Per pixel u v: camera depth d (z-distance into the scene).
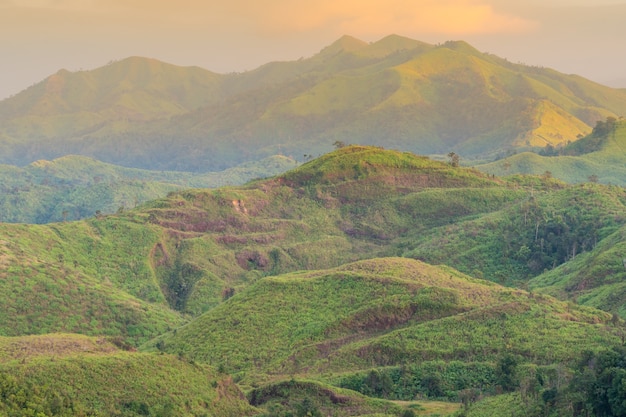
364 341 161.62
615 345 138.88
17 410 95.94
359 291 182.25
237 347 170.12
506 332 155.25
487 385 138.88
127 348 135.75
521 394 119.56
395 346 155.00
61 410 99.44
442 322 162.00
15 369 107.50
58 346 126.31
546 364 140.75
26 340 127.94
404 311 170.62
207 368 135.00
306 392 134.50
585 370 109.38
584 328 154.50
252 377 152.12
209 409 121.00
